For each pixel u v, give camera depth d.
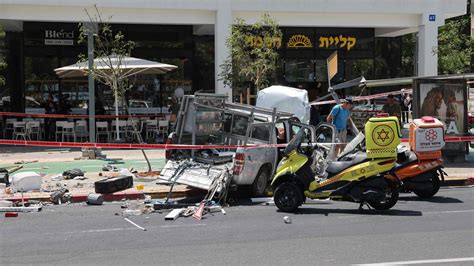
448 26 43.28
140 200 15.49
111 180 15.89
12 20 29.16
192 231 11.64
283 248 10.11
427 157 15.09
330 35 34.59
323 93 34.72
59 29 32.06
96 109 31.56
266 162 15.52
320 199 14.71
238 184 14.96
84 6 28.55
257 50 27.55
